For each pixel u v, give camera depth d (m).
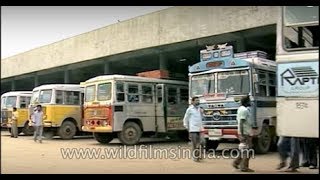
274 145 15.85
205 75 15.41
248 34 20.28
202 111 15.15
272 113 15.38
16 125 25.58
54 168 11.61
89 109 19.20
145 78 19.52
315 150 10.75
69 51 30.94
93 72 34.22
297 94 9.56
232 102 14.47
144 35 24.34
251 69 14.50
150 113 19.42
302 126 9.45
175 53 25.67
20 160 13.53
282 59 9.80
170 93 20.33
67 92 23.67
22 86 45.69
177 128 20.39
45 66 33.84
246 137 10.57
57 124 23.05
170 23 22.81
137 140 18.89
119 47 26.16
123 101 18.53
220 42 21.73
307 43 9.62
